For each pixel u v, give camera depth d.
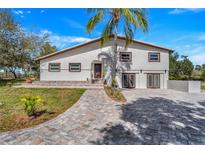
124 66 18.81
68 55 18.88
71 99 10.42
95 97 11.13
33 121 6.47
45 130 5.62
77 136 5.20
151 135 5.31
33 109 7.36
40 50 30.55
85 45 18.81
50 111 7.83
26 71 30.14
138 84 18.89
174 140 4.95
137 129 5.80
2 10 20.25
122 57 18.86
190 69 32.00
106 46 18.80
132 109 8.45
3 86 16.17
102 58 18.78
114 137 5.15
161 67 19.05
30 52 26.75
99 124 6.26
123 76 18.83
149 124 6.30
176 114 7.64
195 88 15.12
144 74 18.95
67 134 5.34
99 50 18.80
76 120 6.66
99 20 14.78
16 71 30.62
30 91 13.22
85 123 6.34
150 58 19.02
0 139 4.95
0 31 19.67
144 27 14.59
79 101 9.93
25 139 4.95
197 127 6.01
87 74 18.78
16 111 7.70
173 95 13.14
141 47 18.95
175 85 17.33
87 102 9.75
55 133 5.40
